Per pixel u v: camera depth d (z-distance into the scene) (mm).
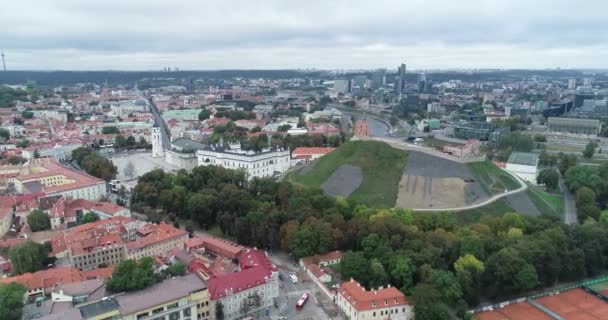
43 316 184500
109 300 196875
